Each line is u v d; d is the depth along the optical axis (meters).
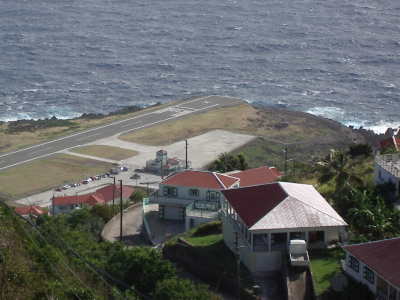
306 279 82.12
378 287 75.25
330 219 89.56
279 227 87.69
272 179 126.81
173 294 72.94
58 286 65.50
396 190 100.94
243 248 90.50
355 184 107.69
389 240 78.88
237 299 84.62
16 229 72.94
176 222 120.69
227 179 122.69
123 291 74.62
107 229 119.44
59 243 80.38
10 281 62.94
